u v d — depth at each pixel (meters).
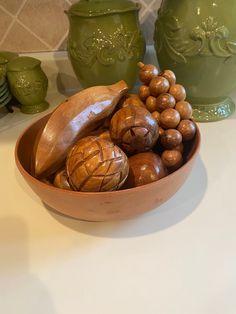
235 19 0.44
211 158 0.44
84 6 0.49
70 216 0.35
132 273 0.30
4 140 0.51
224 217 0.35
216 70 0.47
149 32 0.64
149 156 0.33
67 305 0.27
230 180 0.40
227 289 0.28
